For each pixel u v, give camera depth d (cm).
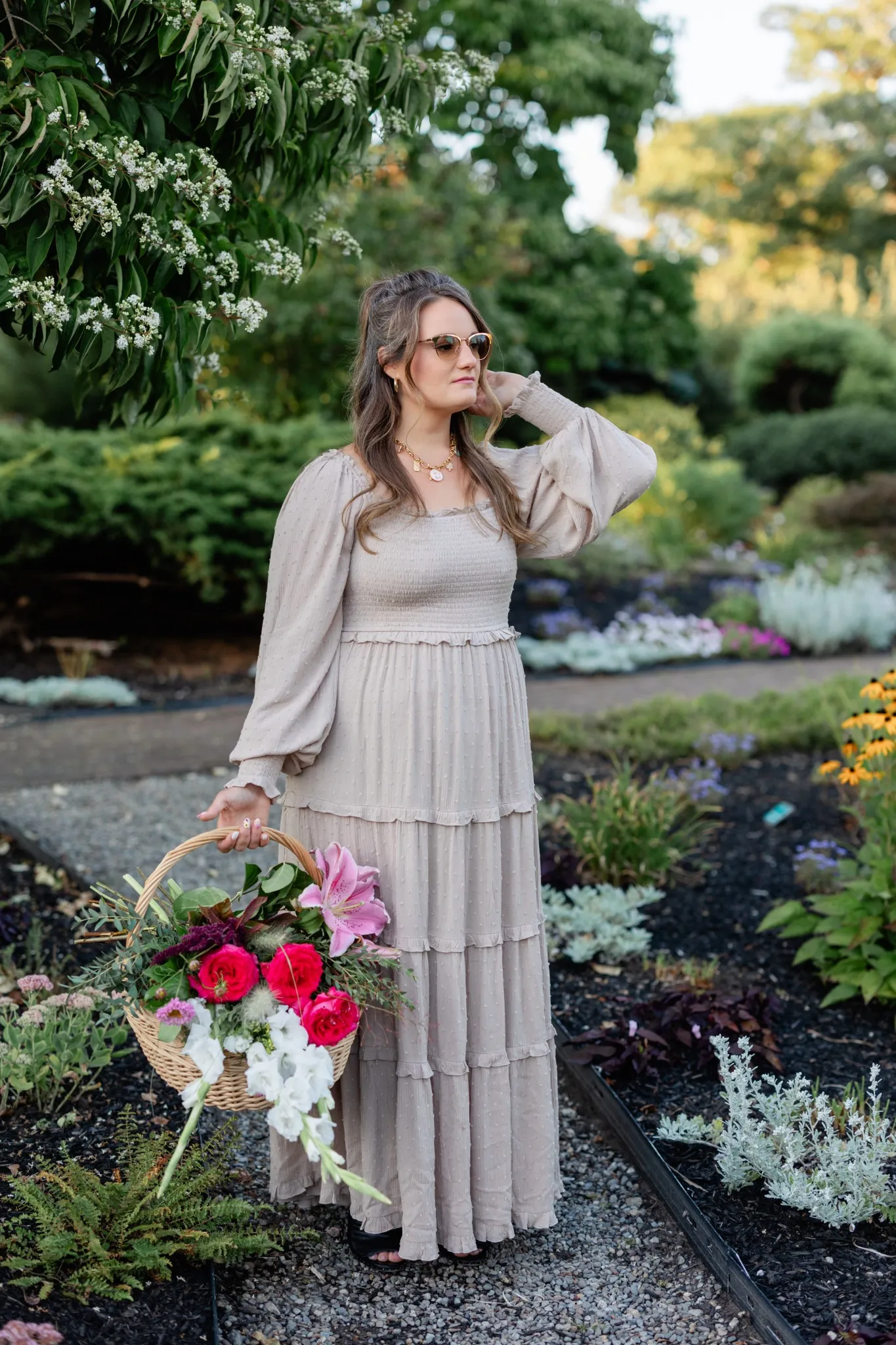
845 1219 242
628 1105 296
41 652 802
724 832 487
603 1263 248
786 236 2948
